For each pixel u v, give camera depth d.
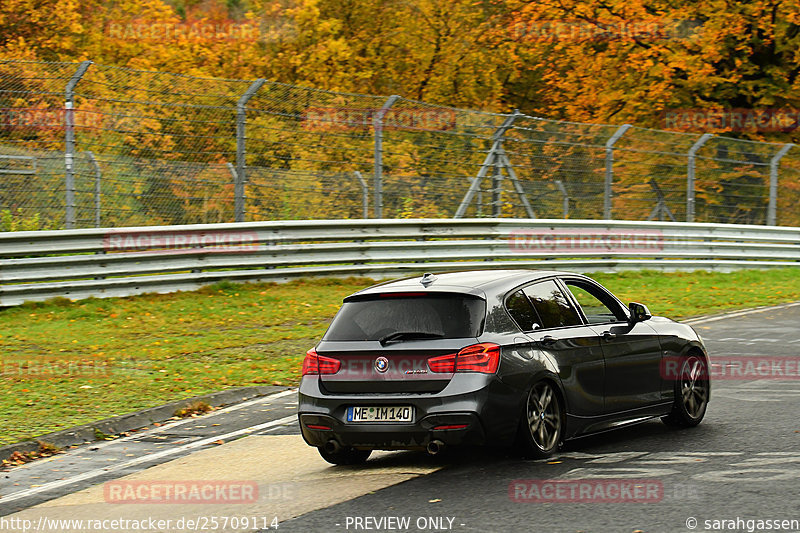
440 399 20.81
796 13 100.75
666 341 25.72
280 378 35.44
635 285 62.84
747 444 23.20
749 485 19.16
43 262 50.34
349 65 116.31
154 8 108.56
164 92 55.25
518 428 21.45
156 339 43.22
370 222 60.50
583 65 111.00
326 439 21.89
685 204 72.19
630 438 24.73
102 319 47.84
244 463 24.03
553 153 67.25
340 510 18.81
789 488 18.83
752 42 105.31
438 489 19.94
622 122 109.25
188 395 32.47
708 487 19.12
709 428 25.50
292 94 58.78
